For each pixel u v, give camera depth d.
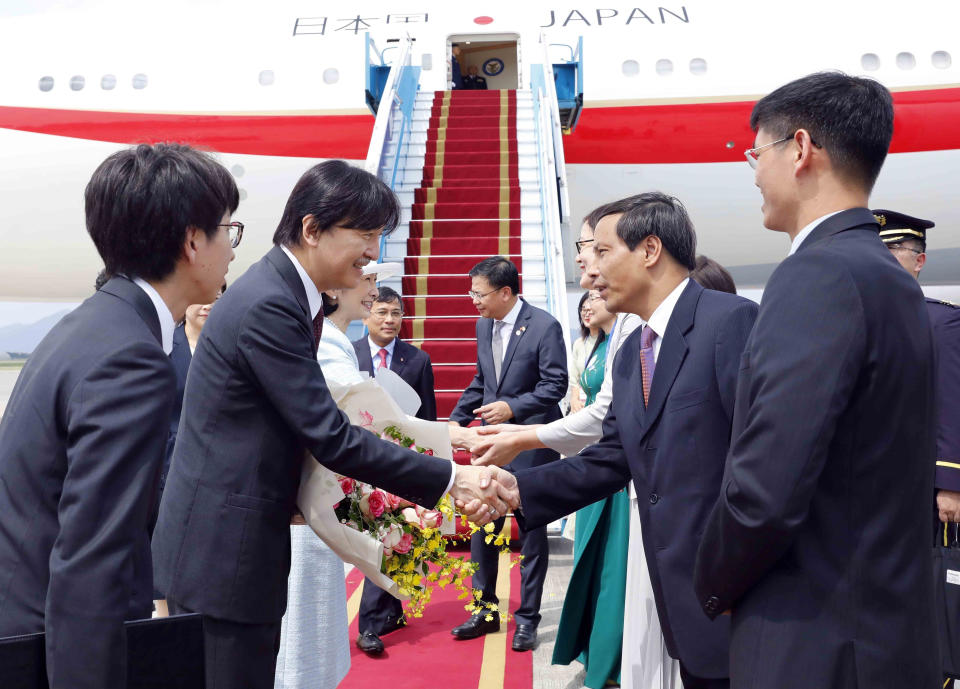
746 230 9.58
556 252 6.19
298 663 2.00
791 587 1.03
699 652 1.50
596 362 3.25
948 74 8.88
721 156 9.04
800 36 9.15
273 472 1.36
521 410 3.35
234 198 1.21
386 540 1.56
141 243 1.10
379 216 1.45
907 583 1.01
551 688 2.67
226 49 9.57
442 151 8.44
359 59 9.35
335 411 1.38
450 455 1.67
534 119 8.96
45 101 9.36
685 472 1.56
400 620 3.37
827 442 0.98
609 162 9.16
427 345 5.79
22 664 0.91
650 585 1.88
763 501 0.98
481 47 13.17
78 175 9.39
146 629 0.97
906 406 1.02
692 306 1.65
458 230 7.11
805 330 1.01
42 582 0.97
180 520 1.34
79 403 0.96
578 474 1.84
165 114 9.21
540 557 3.12
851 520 1.02
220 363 1.34
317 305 1.51
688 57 9.14
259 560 1.33
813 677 0.99
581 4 10.05
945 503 2.03
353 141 9.10
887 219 2.29
